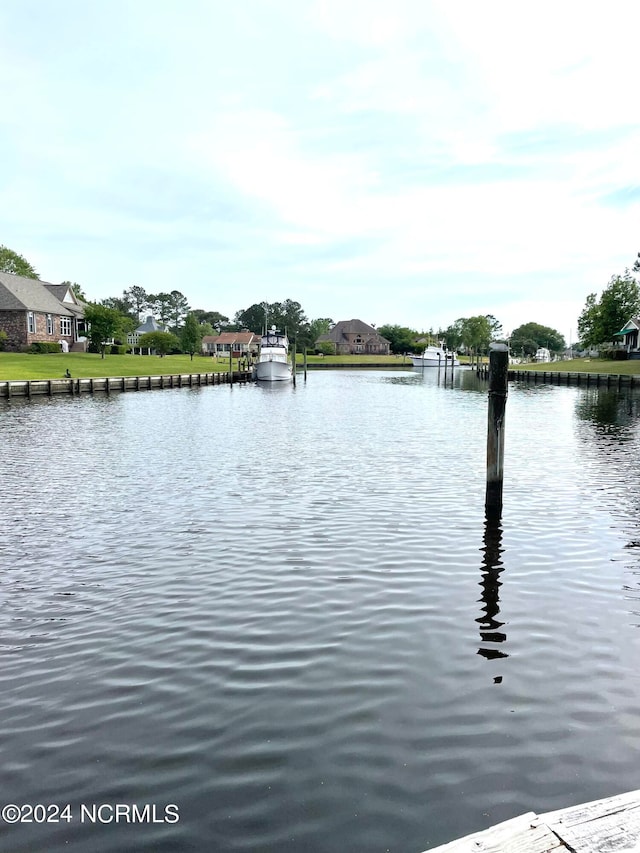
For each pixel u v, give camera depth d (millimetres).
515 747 5613
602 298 88375
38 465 19781
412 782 5176
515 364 109312
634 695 6496
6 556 11039
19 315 73938
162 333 114438
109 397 50500
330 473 18297
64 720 6137
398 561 10695
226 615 8531
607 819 3541
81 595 9281
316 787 5141
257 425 31375
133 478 17656
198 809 4938
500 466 13570
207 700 6434
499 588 9516
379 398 52188
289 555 10992
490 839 3404
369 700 6398
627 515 13664
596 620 8383
